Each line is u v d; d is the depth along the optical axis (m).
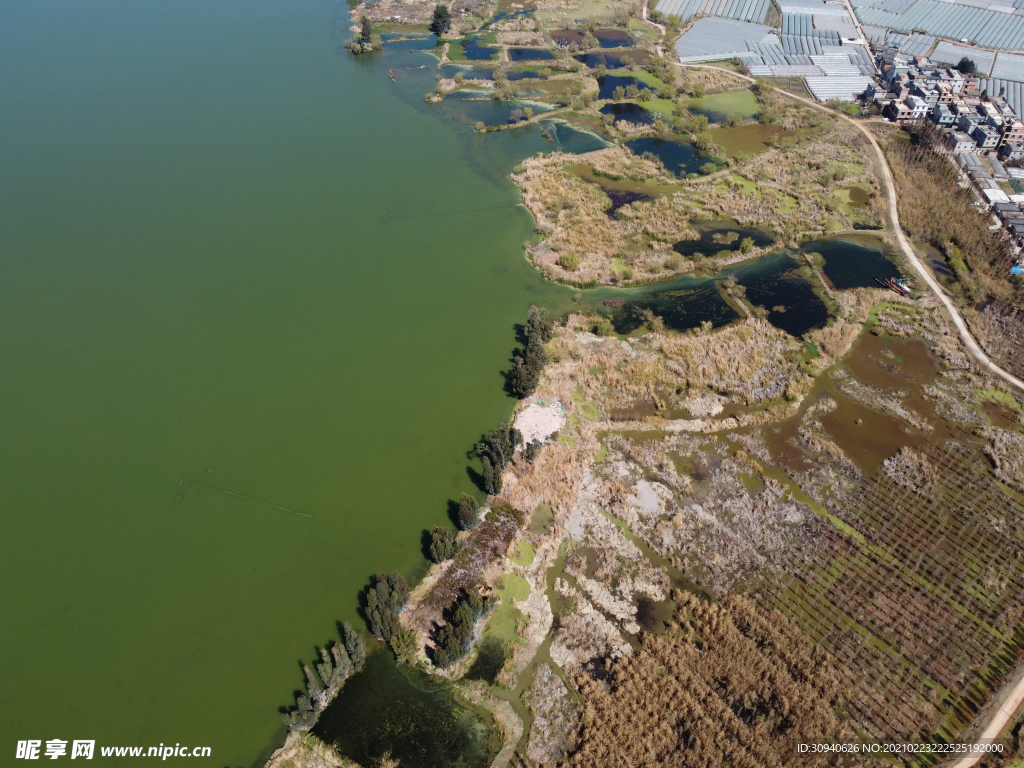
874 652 58.47
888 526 67.94
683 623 60.69
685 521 68.69
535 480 72.19
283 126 136.50
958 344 88.00
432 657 58.75
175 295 96.81
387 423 79.50
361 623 61.66
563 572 65.00
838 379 83.81
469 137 133.50
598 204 114.00
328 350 88.81
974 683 56.78
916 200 112.94
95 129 134.12
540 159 125.81
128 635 61.06
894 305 94.25
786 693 55.62
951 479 72.31
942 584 63.25
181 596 63.75
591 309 94.06
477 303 96.12
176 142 130.75
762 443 76.19
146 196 116.44
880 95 139.12
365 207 114.50
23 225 108.81
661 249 104.06
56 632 61.16
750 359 85.44
